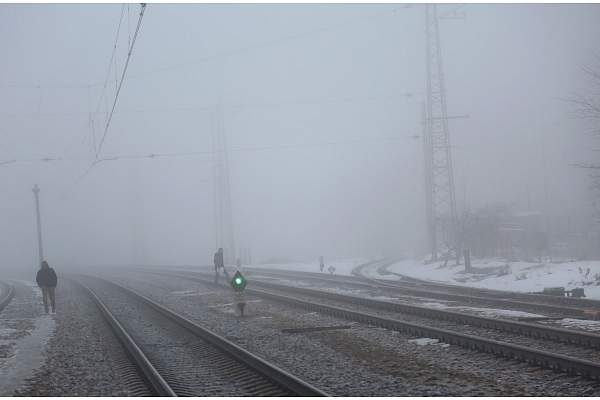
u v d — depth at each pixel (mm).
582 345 11078
